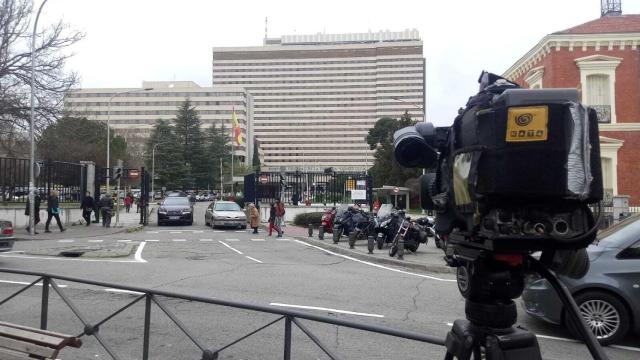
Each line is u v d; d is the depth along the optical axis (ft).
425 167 9.23
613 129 80.07
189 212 91.09
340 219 59.47
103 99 430.20
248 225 92.22
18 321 21.34
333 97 504.43
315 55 507.30
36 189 68.23
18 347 13.34
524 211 6.77
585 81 80.59
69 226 78.38
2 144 80.38
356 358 16.72
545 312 20.77
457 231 8.16
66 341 13.03
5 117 76.18
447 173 8.39
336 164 502.38
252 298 27.53
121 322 20.88
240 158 428.56
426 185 9.45
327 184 95.81
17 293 17.19
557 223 6.64
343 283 33.01
